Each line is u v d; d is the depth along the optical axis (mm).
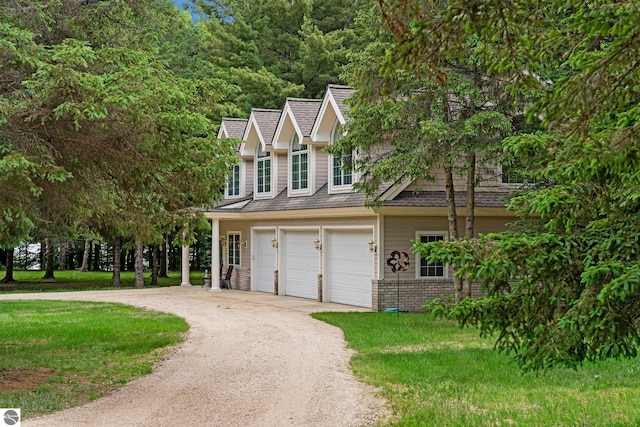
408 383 10766
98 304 24141
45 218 11625
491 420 8555
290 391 10359
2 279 40031
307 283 25281
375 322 18062
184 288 31094
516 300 6973
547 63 12125
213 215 27922
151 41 13898
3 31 9141
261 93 37469
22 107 8773
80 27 11617
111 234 26500
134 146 9680
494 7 5207
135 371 11914
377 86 7312
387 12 5508
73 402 9688
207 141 11688
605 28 5125
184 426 8453
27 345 14898
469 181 18516
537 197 6906
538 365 6891
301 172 25797
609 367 11852
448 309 7199
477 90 16078
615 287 5527
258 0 40406
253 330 17016
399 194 20766
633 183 6266
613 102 5594
